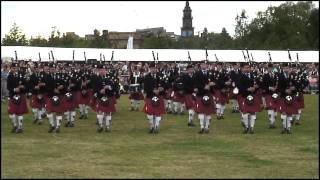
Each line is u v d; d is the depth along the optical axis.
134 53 30.23
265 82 13.95
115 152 9.84
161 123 14.85
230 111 18.58
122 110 18.69
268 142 11.20
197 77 12.72
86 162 8.86
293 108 12.78
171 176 7.85
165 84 13.48
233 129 13.51
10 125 14.10
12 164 8.67
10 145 10.62
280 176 7.90
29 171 8.13
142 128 13.64
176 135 12.28
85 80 16.06
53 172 8.07
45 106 14.12
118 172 8.10
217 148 10.37
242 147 10.52
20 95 12.68
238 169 8.38
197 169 8.37
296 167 8.57
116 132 12.82
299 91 14.02
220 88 16.05
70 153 9.72
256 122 15.29
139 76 17.98
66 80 13.74
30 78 13.71
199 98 12.70
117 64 25.69
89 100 16.19
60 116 12.76
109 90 12.88
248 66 12.98
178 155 9.56
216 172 8.15
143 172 8.11
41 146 10.50
